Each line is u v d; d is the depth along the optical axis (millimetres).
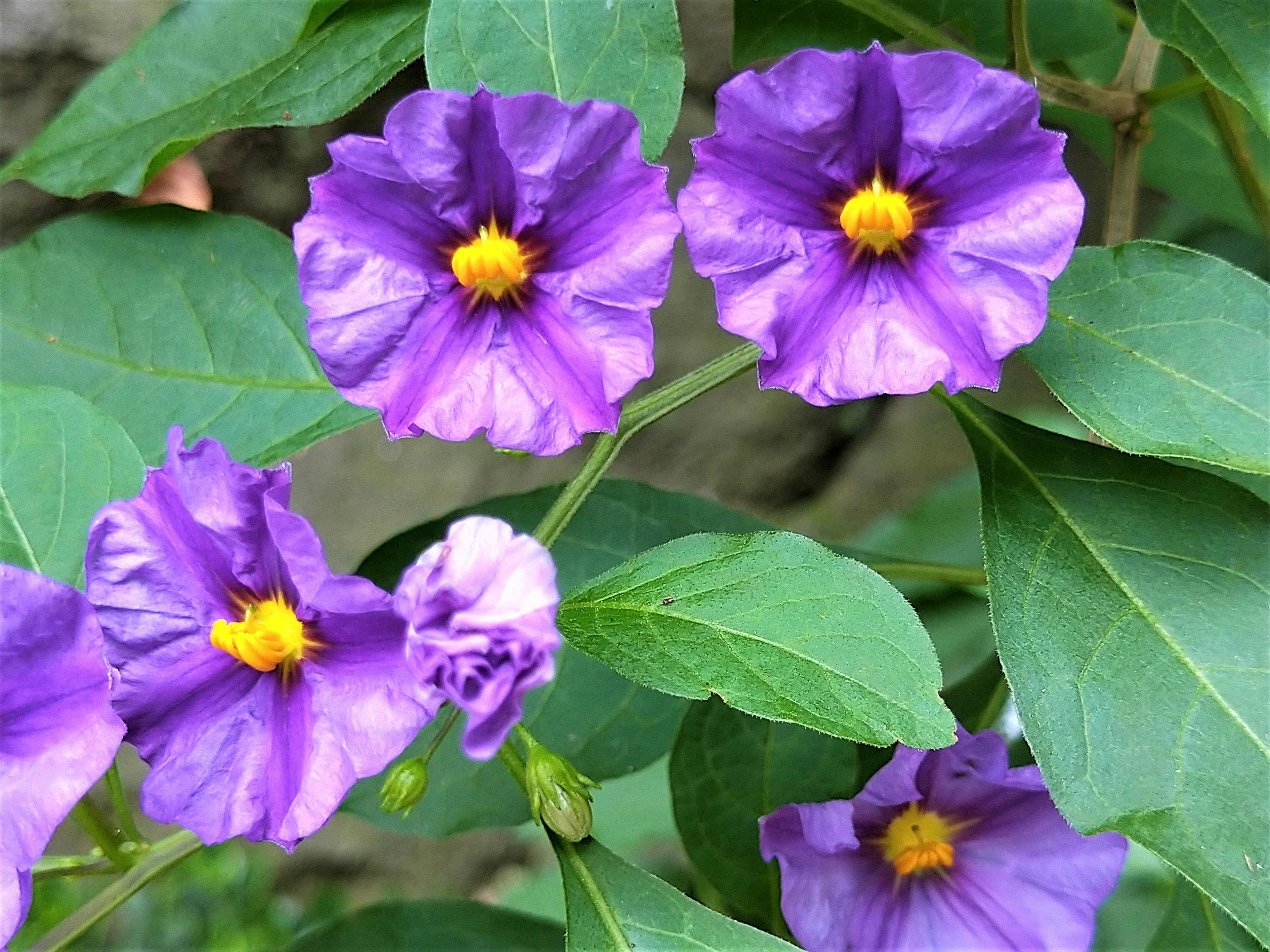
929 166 148
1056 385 156
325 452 340
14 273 183
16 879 139
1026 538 160
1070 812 149
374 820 177
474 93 154
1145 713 152
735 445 373
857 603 146
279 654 143
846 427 385
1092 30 194
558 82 155
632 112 152
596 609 150
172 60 182
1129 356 156
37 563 160
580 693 183
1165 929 173
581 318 146
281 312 182
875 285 150
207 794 143
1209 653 154
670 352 350
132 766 329
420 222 148
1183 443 152
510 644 129
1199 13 155
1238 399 153
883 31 192
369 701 140
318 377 180
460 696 129
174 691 142
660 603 150
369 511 342
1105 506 161
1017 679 154
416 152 145
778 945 150
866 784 168
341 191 146
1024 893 167
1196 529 159
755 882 176
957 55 143
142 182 178
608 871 153
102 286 183
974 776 165
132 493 163
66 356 181
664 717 182
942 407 384
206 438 140
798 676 145
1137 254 159
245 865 391
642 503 188
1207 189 221
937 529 271
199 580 144
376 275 147
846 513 383
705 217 147
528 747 153
